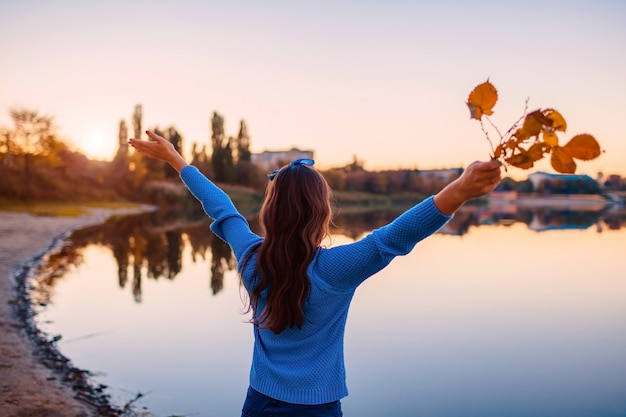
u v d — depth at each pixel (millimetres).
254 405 1753
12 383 5152
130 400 4961
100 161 65625
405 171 85812
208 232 26328
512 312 8984
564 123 1150
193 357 6305
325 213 1689
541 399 5223
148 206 60781
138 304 9297
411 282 11992
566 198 91375
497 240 22453
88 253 16891
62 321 7941
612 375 5875
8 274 12008
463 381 5688
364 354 6621
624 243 21109
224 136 74125
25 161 44625
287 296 1630
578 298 10250
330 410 1686
